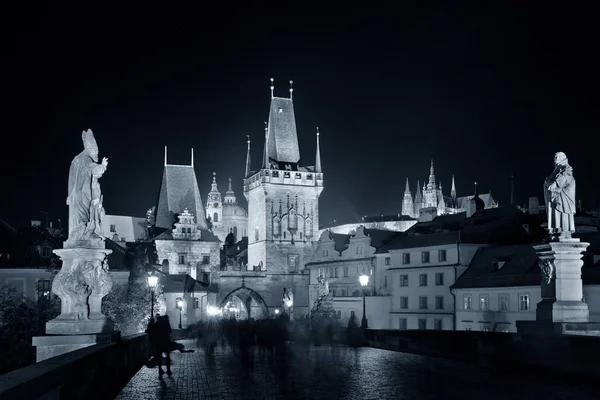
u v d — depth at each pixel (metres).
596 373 20.98
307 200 170.50
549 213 27.14
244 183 180.75
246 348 45.03
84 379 16.38
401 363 31.48
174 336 66.44
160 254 150.25
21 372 11.80
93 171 24.03
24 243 95.50
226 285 157.25
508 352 27.28
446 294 99.25
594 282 73.31
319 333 55.03
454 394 19.98
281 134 174.50
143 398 20.34
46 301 57.81
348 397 19.86
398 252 109.75
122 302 75.12
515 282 85.31
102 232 24.22
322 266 139.25
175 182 161.38
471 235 101.25
